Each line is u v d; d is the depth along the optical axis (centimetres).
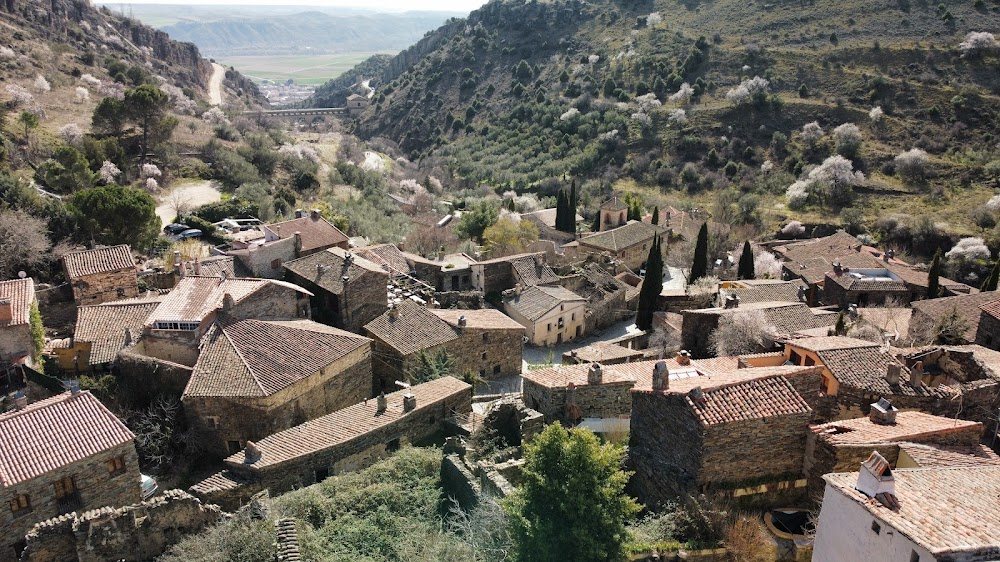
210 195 9638
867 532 1761
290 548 2473
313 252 5988
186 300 4181
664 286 8519
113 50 18912
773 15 18188
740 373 2911
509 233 8862
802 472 2536
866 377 2989
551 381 3719
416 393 3822
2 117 9400
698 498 2383
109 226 6119
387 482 3023
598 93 17488
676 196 13575
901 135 13562
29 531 2641
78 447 2928
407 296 5856
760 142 14562
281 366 3781
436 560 2430
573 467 2280
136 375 3831
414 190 13262
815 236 11594
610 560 2203
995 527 1633
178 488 3394
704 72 16962
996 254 10338
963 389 2977
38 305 4506
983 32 14875
